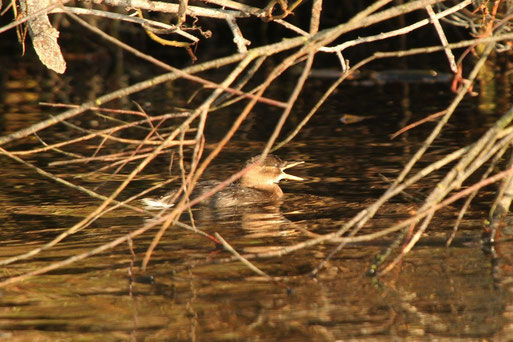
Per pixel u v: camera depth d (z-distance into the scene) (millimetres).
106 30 36969
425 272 9508
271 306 8539
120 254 10633
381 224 11812
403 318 8141
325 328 7922
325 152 17859
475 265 9703
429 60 33062
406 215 12305
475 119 20812
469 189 8250
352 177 15344
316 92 27562
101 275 9734
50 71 35500
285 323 8070
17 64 38188
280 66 8078
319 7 9312
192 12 10680
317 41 8703
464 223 11570
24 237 11711
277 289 9055
